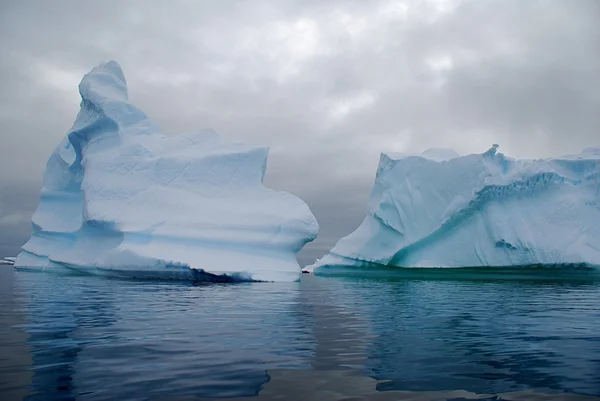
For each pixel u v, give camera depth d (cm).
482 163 2858
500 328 935
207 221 2377
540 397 509
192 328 900
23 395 494
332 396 507
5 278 2398
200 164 2589
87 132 2933
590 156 2989
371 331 891
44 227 3116
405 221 3073
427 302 1439
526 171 2838
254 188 2594
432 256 2986
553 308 1284
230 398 495
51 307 1197
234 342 770
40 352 684
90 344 741
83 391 509
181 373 583
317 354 692
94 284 1984
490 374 592
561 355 695
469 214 2916
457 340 806
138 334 830
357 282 2584
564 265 2675
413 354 696
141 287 1838
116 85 3134
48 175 3303
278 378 568
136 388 522
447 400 498
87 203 2550
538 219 2797
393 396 508
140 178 2566
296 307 1266
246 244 2336
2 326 901
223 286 1947
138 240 2344
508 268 2839
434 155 3300
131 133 2819
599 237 2733
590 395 516
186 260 2183
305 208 2500
